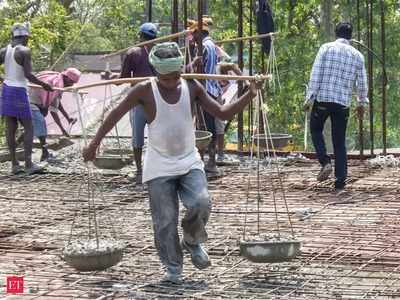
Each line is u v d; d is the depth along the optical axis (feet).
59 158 37.52
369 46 37.37
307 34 75.77
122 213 26.40
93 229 24.06
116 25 87.40
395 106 74.49
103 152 34.78
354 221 24.63
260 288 17.88
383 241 22.02
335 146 29.91
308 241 22.12
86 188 30.71
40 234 23.75
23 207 27.63
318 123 30.04
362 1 70.08
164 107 18.08
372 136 37.17
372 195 28.81
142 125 30.60
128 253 21.24
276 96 72.74
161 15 77.87
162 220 18.35
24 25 32.94
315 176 32.50
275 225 24.16
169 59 17.75
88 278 18.93
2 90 33.17
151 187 18.42
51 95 36.50
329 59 29.27
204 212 18.10
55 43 64.18
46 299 17.28
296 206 27.02
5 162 36.83
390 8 73.15
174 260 18.51
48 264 20.35
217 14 74.33
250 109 32.68
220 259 20.48
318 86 29.48
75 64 74.84
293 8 74.18
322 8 65.77
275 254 18.38
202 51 31.86
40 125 36.35
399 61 73.05
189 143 18.43
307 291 17.54
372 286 17.85
